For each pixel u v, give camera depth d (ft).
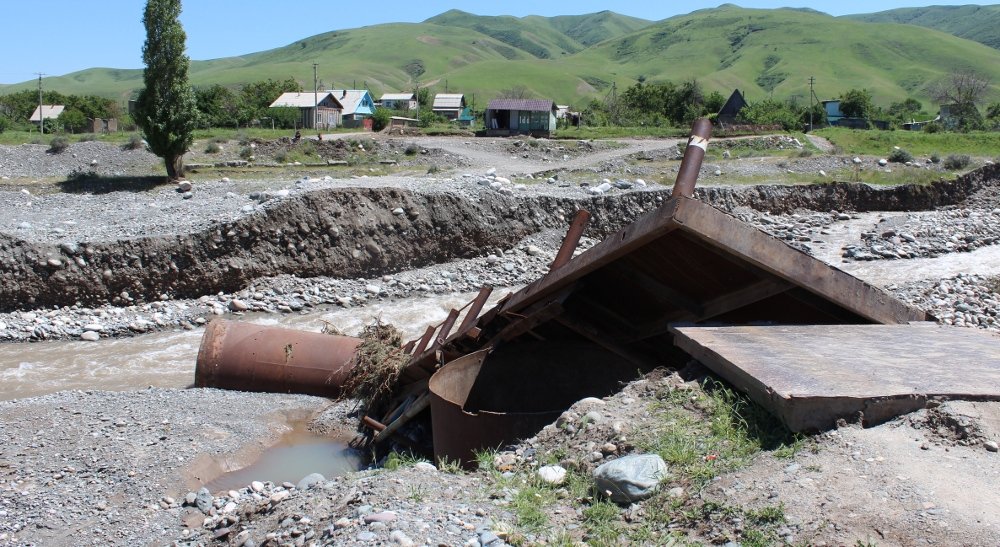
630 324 41.29
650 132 245.04
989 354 27.89
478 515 22.13
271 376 54.19
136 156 164.14
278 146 180.45
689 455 23.09
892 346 29.22
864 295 34.58
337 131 253.24
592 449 25.48
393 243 97.25
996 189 148.87
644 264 36.22
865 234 113.91
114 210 105.70
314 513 24.82
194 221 91.20
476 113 411.13
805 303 34.99
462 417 34.42
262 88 380.78
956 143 209.77
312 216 93.97
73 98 369.30
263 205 94.63
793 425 22.68
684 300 37.58
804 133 231.71
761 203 131.95
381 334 53.72
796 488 19.95
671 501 21.18
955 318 63.31
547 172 159.33
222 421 46.52
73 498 34.22
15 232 83.87
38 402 47.26
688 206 31.19
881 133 221.66
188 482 37.35
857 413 22.54
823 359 26.84
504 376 42.73
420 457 42.32
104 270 82.69
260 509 28.48
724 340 29.94
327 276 92.32
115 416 44.57
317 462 43.42
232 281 87.56
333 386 54.03
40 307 79.77
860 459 20.62
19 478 35.68
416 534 20.76
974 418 21.34
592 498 22.57
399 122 265.54
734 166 167.53
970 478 19.13
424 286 93.20
